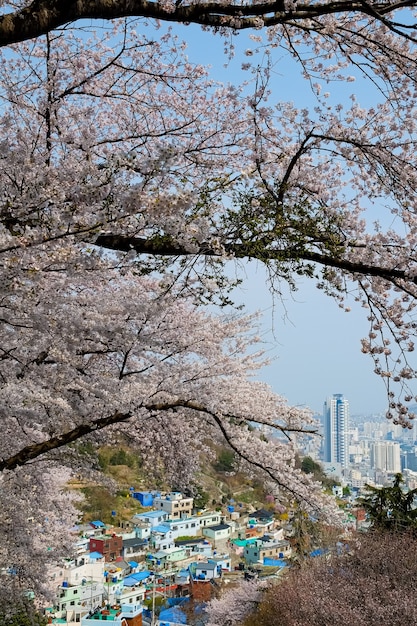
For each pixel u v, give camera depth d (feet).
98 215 19.27
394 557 72.43
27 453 28.86
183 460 41.01
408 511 82.38
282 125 28.45
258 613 85.61
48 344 27.96
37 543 44.57
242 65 27.17
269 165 28.66
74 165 24.26
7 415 26.43
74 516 47.98
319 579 76.48
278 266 21.68
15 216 20.72
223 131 32.45
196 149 32.37
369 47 25.53
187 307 34.58
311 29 23.09
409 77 24.32
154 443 40.65
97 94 33.12
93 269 22.88
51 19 17.46
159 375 33.17
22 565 42.83
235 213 20.42
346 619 64.39
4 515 40.04
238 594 95.76
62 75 32.65
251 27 20.79
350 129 26.27
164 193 18.61
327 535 82.02
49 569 49.93
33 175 21.36
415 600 63.93
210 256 21.63
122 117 33.88
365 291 25.86
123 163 18.37
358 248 24.50
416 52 25.11
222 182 20.03
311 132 23.20
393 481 87.45
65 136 28.43
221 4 19.42
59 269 24.47
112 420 30.25
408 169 25.71
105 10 18.04
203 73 33.50
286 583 80.12
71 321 26.91
